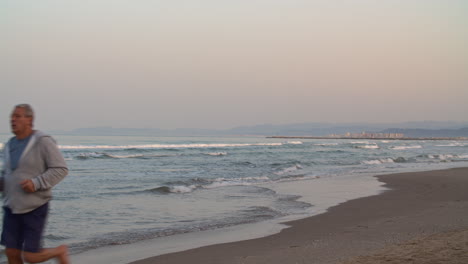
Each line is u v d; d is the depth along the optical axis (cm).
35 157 369
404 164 2967
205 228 865
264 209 1099
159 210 1073
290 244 711
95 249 693
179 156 3378
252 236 787
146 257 638
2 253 643
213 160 3005
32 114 383
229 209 1098
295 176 1994
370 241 701
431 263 504
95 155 3042
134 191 1403
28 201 368
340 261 551
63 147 4159
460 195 1396
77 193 1332
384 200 1273
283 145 6238
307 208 1123
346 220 941
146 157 3197
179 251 673
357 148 5719
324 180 1842
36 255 375
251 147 5372
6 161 377
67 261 399
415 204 1186
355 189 1543
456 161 3384
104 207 1096
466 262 502
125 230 841
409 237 720
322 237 762
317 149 5094
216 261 605
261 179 1828
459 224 830
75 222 902
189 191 1434
